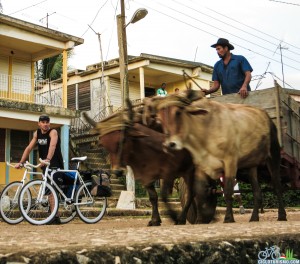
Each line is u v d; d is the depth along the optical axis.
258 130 6.34
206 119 5.90
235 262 2.37
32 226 7.57
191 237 2.56
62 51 19.95
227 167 5.93
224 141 5.88
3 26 17.70
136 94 25.75
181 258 2.18
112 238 2.56
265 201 18.08
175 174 6.30
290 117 7.29
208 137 5.89
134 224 8.13
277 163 6.71
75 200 8.77
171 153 6.05
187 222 7.68
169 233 2.96
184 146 5.83
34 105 17.75
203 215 6.05
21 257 1.79
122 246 2.08
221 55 7.64
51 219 8.14
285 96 7.12
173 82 26.00
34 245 2.13
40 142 8.45
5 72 19.91
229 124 5.98
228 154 5.93
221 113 6.02
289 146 7.16
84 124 23.50
